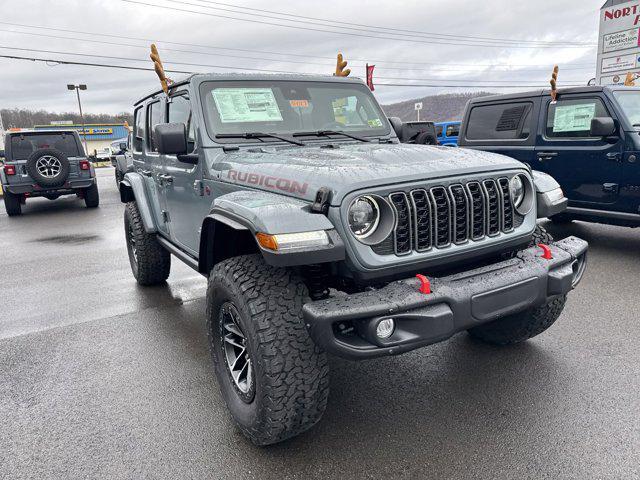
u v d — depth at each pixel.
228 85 3.48
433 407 2.81
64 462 2.48
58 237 8.92
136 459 2.48
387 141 3.81
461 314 2.23
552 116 6.20
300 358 2.23
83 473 2.39
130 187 5.09
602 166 5.68
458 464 2.33
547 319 3.20
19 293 5.52
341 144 3.47
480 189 2.52
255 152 3.16
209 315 2.74
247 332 2.30
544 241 3.02
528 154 6.45
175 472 2.38
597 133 5.44
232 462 2.43
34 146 11.98
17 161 11.59
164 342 3.94
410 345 2.14
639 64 13.25
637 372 3.09
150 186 4.68
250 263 2.46
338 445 2.52
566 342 3.56
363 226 2.23
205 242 2.85
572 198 6.08
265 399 2.25
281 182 2.48
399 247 2.31
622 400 2.78
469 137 7.25
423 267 2.37
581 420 2.61
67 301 5.11
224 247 2.83
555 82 5.91
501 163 2.66
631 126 5.43
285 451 2.49
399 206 2.30
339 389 3.07
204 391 3.13
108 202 13.76
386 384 3.10
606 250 6.00
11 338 4.18
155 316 4.54
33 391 3.23
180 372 3.40
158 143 3.05
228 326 2.64
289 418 2.29
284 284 2.33
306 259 2.08
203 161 3.23
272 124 3.49
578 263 2.90
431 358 3.40
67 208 12.94
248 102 3.48
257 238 2.17
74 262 6.92
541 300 2.52
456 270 2.61
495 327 3.45
